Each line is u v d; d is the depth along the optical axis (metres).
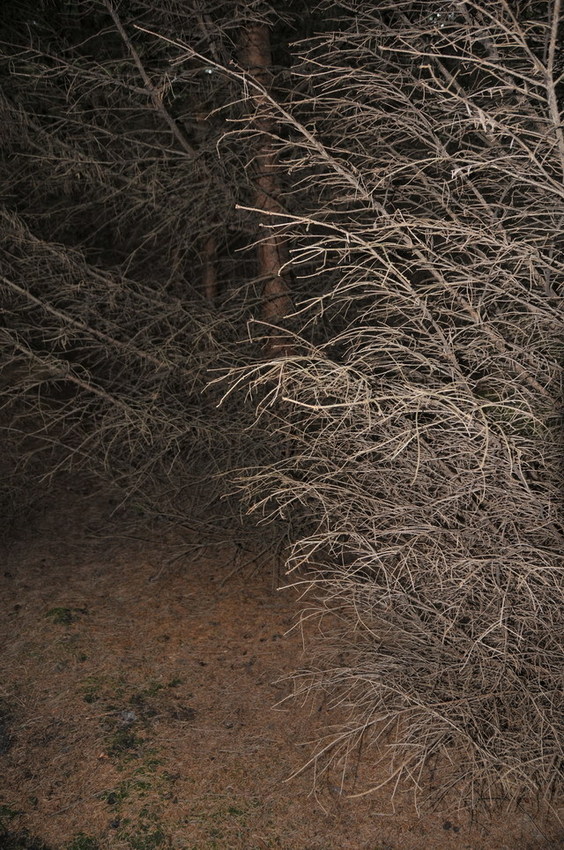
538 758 2.88
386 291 3.07
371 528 3.39
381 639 3.58
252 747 3.54
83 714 3.79
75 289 5.13
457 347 3.11
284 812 3.18
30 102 5.54
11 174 5.64
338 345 4.97
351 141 4.58
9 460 6.39
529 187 3.40
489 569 3.12
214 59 4.74
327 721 3.66
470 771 3.04
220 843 3.03
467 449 3.07
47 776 3.42
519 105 3.09
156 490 5.63
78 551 5.45
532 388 3.24
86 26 6.14
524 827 3.02
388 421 3.22
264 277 4.94
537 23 2.66
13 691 4.00
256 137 4.93
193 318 5.05
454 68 3.99
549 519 2.99
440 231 3.15
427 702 3.11
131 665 4.16
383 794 3.24
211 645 4.30
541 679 3.10
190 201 5.20
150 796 3.27
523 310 3.42
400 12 3.46
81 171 5.25
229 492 5.06
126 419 4.95
